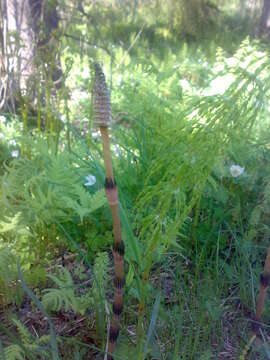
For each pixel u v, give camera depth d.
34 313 1.90
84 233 2.30
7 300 1.93
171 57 6.17
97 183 2.43
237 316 1.88
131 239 1.50
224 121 1.37
